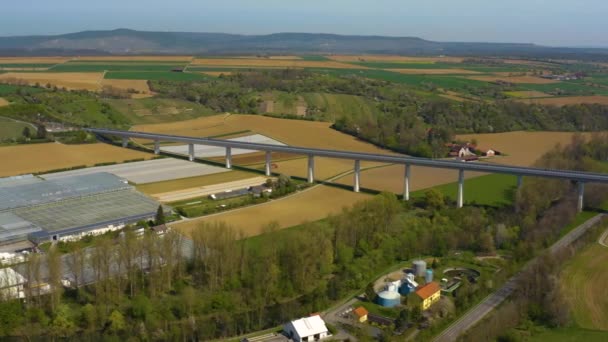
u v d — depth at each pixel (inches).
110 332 5305.1
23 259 6466.5
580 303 5816.9
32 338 5191.9
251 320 5595.5
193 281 6225.4
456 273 6683.1
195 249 6471.5
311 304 5836.6
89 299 5748.0
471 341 5064.0
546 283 6038.4
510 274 6560.0
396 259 7081.7
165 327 5438.0
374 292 6003.9
